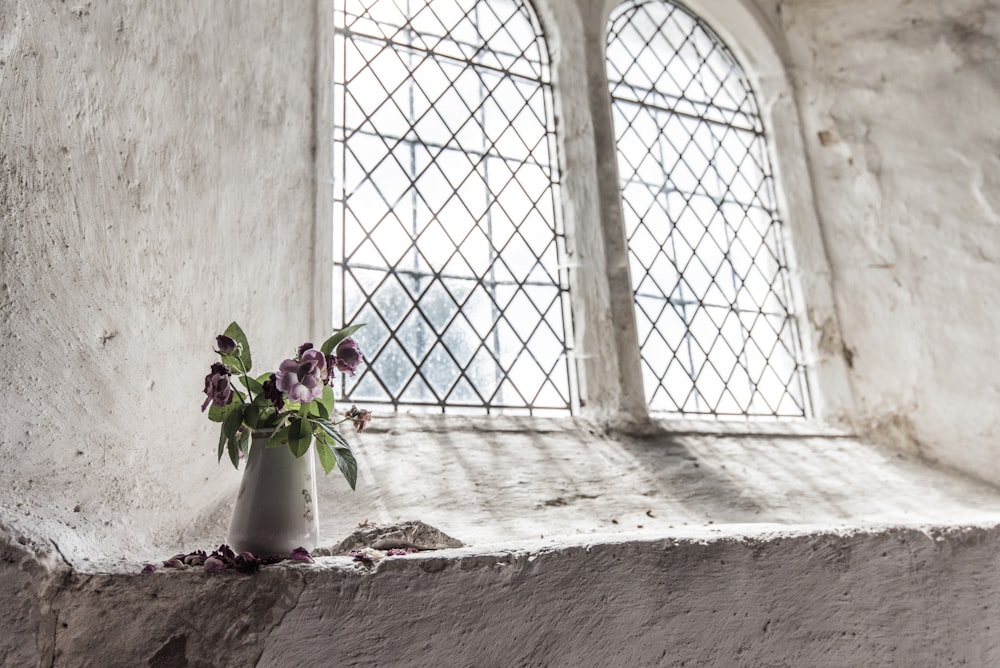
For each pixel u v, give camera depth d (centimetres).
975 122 308
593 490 220
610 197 293
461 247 272
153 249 142
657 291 301
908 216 318
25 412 112
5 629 93
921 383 300
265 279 186
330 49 254
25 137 118
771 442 282
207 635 106
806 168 349
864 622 164
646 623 140
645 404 268
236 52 185
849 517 229
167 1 156
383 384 239
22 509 105
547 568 134
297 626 111
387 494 195
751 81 368
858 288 325
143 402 136
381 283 251
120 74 139
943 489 265
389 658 116
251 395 136
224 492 165
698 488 233
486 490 207
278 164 202
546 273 286
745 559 156
